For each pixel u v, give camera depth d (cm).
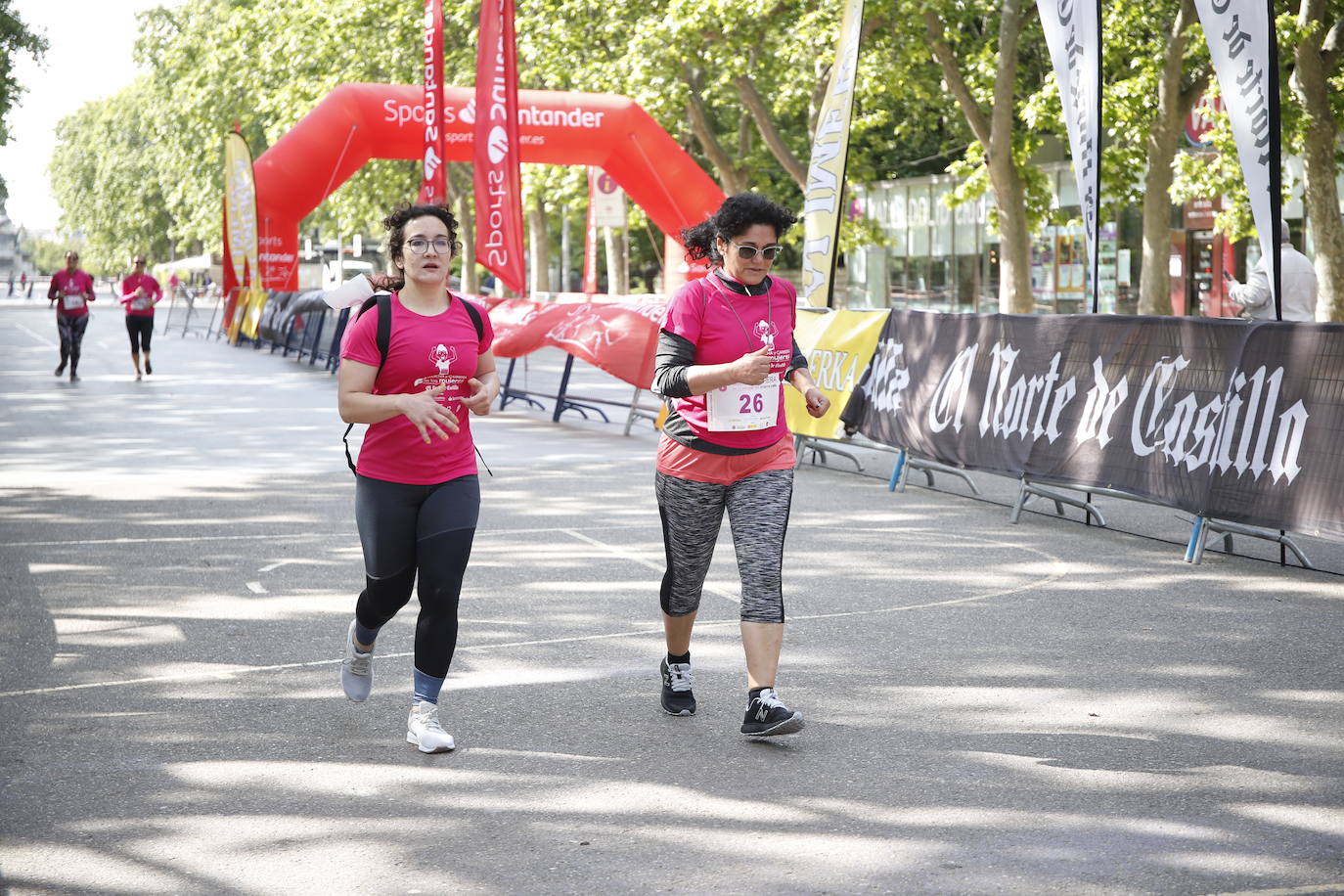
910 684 656
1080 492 1268
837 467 1484
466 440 569
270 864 445
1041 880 428
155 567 929
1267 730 584
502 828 475
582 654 710
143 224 9525
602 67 3084
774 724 551
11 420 1855
